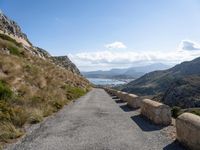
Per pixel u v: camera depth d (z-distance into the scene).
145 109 16.75
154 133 11.85
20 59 31.66
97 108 21.88
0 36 52.72
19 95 18.05
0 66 22.58
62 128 12.81
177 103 109.44
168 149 9.29
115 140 10.49
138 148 9.38
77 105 23.80
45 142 10.16
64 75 45.09
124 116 17.33
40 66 38.47
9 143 10.05
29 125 13.45
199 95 106.44
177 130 10.32
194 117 9.35
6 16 94.19
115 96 43.53
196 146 8.63
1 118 12.15
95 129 12.63
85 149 9.23
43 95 20.88
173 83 131.62
